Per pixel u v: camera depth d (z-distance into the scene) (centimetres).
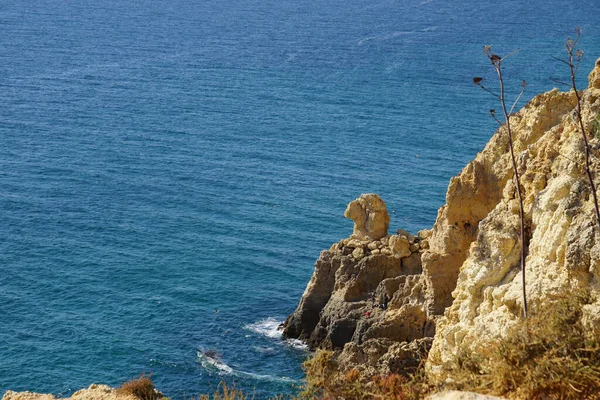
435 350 3641
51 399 3123
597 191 3153
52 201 11131
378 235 6875
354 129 15262
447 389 2108
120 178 12256
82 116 16088
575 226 3048
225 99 17850
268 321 7600
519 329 2223
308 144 14312
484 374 2100
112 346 7119
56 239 9731
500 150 5353
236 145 14250
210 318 7675
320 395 2519
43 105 16875
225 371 6631
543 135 4606
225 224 10369
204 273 8831
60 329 7456
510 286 3353
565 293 2697
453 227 5553
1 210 10688
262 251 9519
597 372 1920
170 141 14462
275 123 15750
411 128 15262
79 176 12300
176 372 6669
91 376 6706
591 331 2122
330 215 10831
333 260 6831
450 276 5625
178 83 19450
